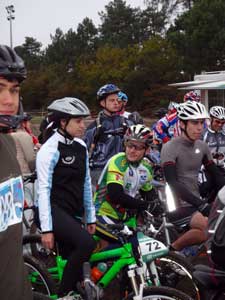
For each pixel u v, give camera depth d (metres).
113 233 3.32
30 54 98.50
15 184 1.82
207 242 2.39
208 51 41.66
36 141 7.38
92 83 58.78
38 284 3.54
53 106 3.46
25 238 3.88
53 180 3.45
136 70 53.09
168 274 3.58
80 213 3.62
